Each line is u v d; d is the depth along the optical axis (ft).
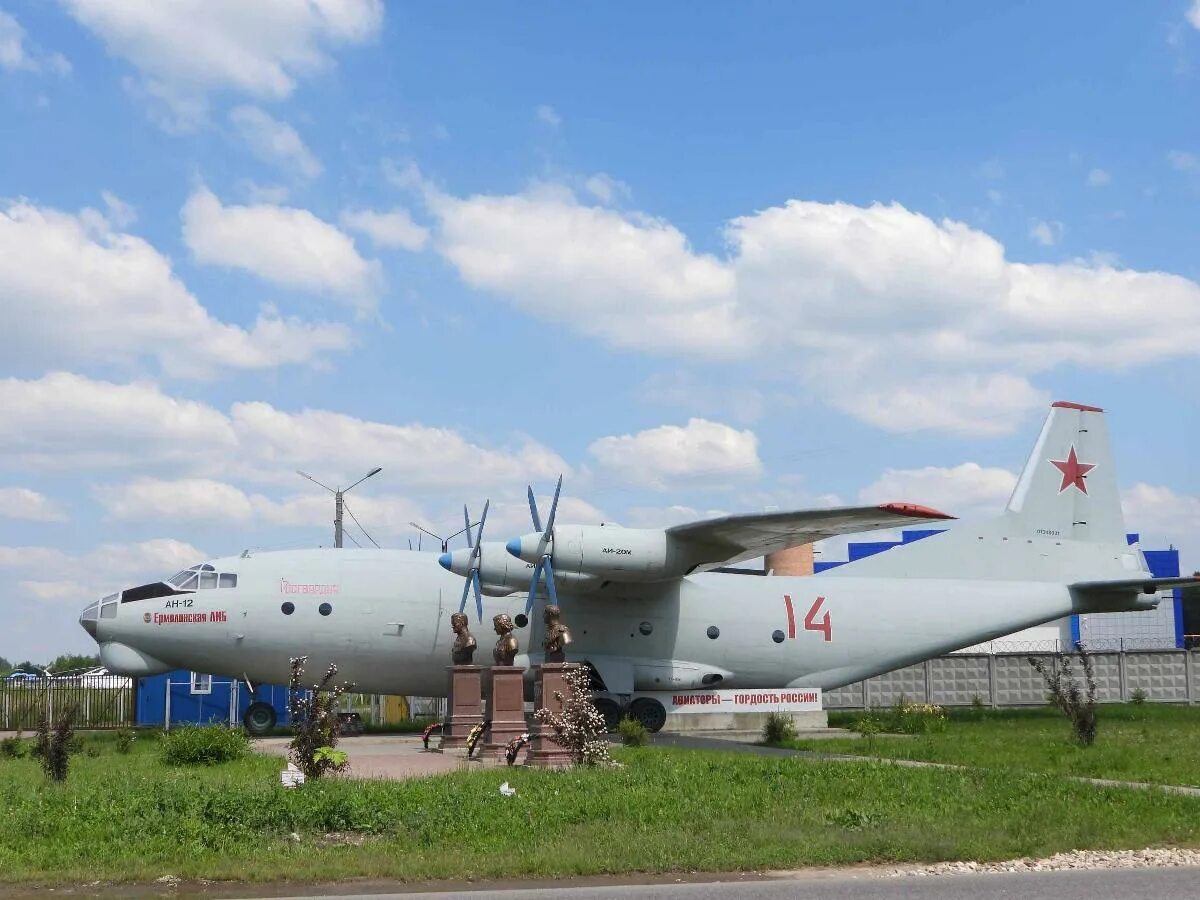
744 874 34.04
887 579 103.71
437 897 30.55
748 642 98.43
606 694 94.73
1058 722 102.17
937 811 43.93
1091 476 109.40
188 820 40.55
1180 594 170.71
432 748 78.23
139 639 93.09
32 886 32.55
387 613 94.48
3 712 120.67
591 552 87.40
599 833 39.45
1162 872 33.30
